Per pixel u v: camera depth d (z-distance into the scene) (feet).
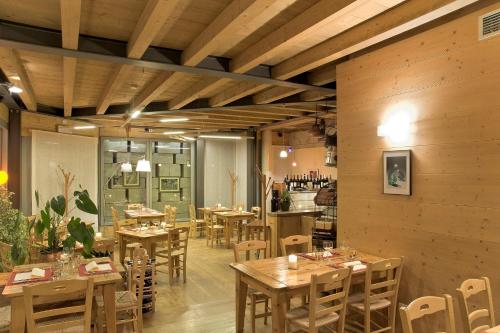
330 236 17.12
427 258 10.26
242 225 27.68
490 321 7.81
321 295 13.14
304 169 31.78
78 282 8.03
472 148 9.15
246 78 13.60
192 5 9.14
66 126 23.56
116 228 21.13
